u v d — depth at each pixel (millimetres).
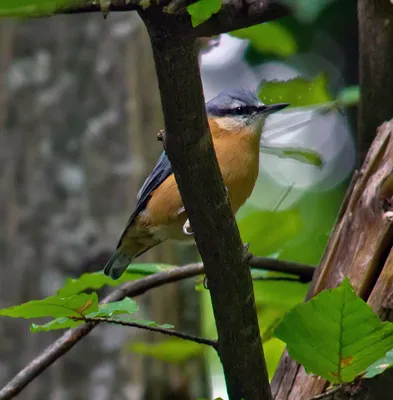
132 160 13484
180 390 12836
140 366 12727
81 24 13922
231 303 4859
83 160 13562
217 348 5020
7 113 13734
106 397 12609
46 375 12711
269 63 13438
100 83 13789
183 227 9352
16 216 13391
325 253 6031
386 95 6410
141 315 13219
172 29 3908
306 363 4641
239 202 9984
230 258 4754
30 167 13570
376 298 5480
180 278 7391
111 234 13203
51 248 13266
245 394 5047
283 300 8102
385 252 5602
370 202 5699
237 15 3939
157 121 13797
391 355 4719
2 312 4707
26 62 13883
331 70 13852
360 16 6344
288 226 9242
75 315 4836
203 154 4469
